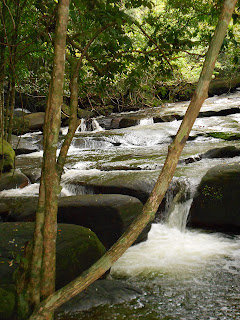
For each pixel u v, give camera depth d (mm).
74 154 9852
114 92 16094
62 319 3002
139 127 12031
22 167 8336
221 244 5066
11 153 7293
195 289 3678
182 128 1785
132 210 5012
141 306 3283
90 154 9625
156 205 1824
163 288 3717
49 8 3473
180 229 5793
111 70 3473
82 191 6590
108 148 10578
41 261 2275
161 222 6043
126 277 4055
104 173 7059
